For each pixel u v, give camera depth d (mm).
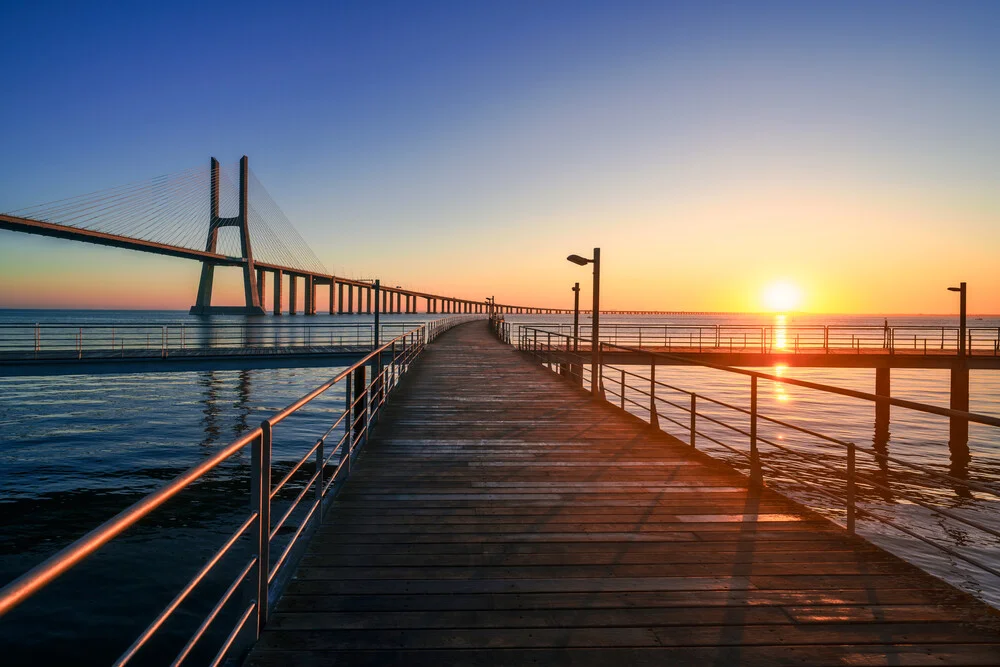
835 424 25453
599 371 12211
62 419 25609
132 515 1519
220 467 17016
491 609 3346
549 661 2846
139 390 36094
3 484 15555
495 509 5160
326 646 2947
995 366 27172
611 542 4383
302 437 21953
